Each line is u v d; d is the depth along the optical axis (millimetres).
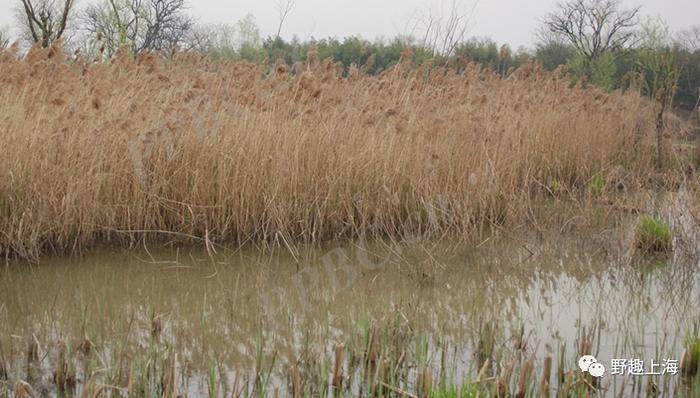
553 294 6262
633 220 8258
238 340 5133
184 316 5629
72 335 5148
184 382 4398
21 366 4566
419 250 7543
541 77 12109
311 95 8250
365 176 7996
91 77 8102
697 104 12086
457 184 8305
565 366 4621
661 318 5609
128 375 4434
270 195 7645
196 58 9531
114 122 7395
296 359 4770
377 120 8211
